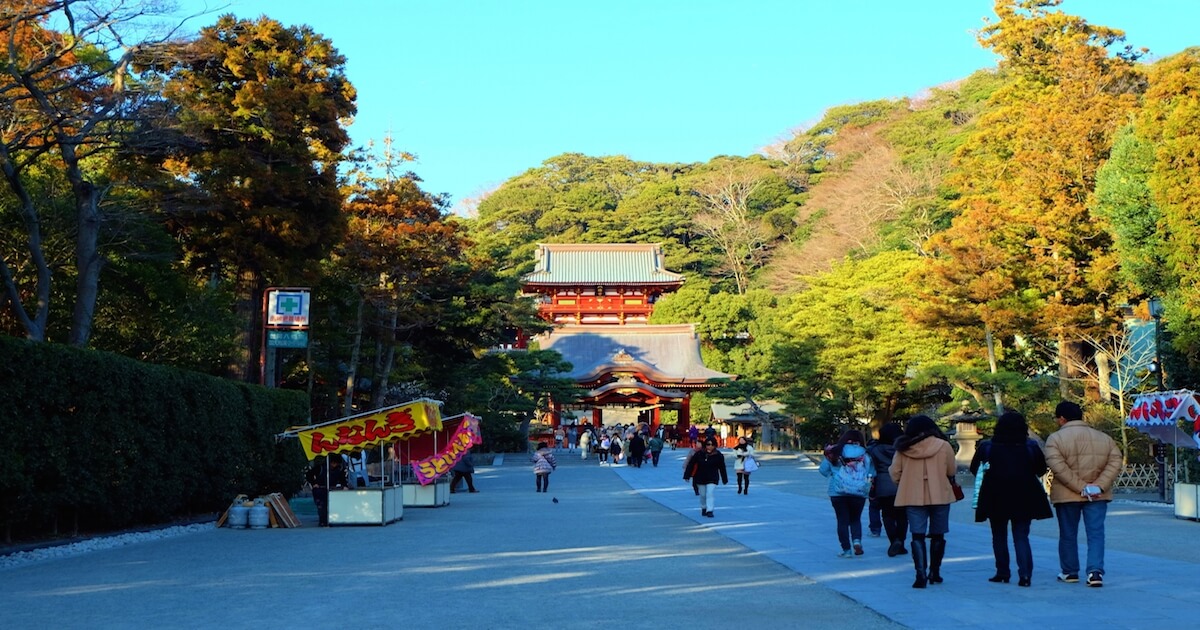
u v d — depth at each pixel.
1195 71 32.91
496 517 22.59
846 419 54.09
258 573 12.70
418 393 50.03
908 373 48.75
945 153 93.31
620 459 54.78
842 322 50.53
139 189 27.03
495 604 10.06
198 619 9.26
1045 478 31.22
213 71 30.42
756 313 89.12
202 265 30.72
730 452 63.00
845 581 11.62
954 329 42.94
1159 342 31.55
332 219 31.19
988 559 13.65
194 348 29.59
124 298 28.30
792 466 49.31
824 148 127.56
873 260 53.50
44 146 21.30
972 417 39.00
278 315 29.53
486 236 106.75
